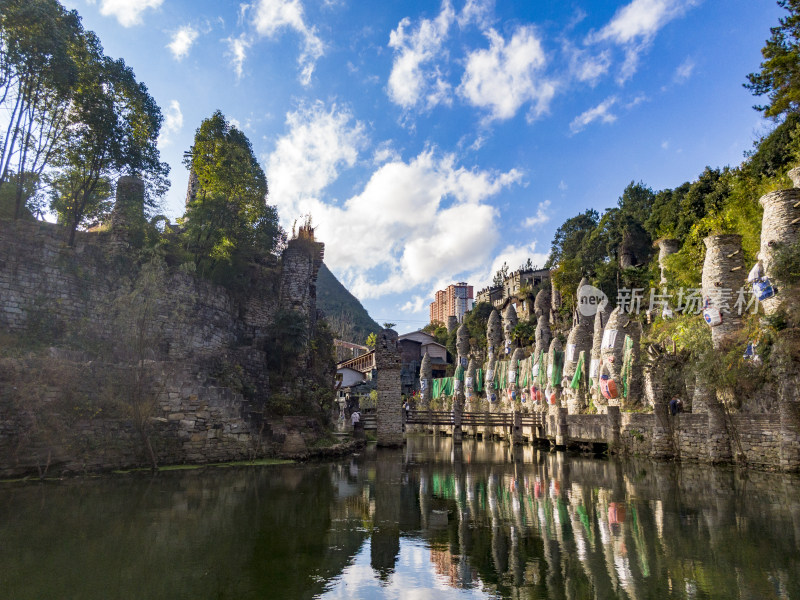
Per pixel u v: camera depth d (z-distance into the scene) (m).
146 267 19.94
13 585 7.05
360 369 73.25
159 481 15.65
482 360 73.00
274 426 23.53
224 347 26.55
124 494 13.41
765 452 19.56
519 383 49.78
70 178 22.98
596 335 34.81
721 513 12.57
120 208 23.47
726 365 21.39
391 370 33.06
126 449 17.19
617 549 9.52
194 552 8.83
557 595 7.22
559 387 40.00
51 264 19.70
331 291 151.62
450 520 11.98
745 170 35.62
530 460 26.09
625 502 14.13
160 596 6.82
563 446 32.62
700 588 7.50
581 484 17.58
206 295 25.83
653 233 51.22
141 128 24.33
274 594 7.04
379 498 14.64
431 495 15.35
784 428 18.70
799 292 19.17
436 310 133.12
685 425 23.00
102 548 8.85
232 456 20.44
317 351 35.41
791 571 8.21
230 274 29.52
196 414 19.53
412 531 10.88
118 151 22.25
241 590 7.17
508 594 7.24
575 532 10.84
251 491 14.70
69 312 19.95
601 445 29.45
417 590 7.35
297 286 32.78
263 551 9.05
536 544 9.89
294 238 34.53
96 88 21.44
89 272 20.95
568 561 8.80
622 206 62.41
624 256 53.19
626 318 32.44
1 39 18.11
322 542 9.77
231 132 30.72
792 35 27.17
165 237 27.48
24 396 15.07
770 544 9.78
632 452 25.84
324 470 20.17
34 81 19.31
